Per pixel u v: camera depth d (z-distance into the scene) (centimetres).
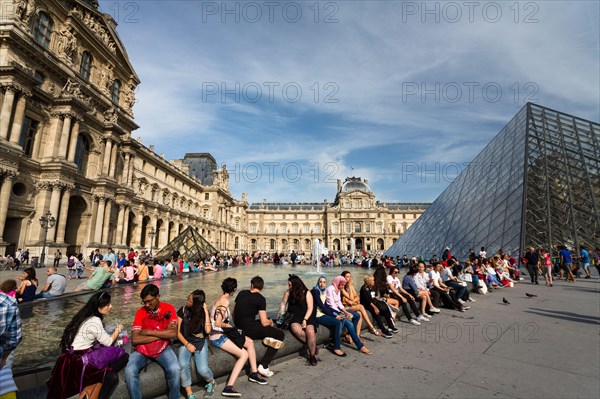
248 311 621
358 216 13862
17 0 3152
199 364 509
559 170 3070
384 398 486
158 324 495
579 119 3409
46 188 3422
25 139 3328
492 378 558
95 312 458
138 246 5581
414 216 14075
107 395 427
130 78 5344
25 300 1105
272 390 520
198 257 3819
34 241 3284
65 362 412
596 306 1195
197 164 11419
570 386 524
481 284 1570
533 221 2705
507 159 3584
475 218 3381
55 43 3794
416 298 1094
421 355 687
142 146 6028
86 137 4184
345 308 834
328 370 607
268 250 14762
